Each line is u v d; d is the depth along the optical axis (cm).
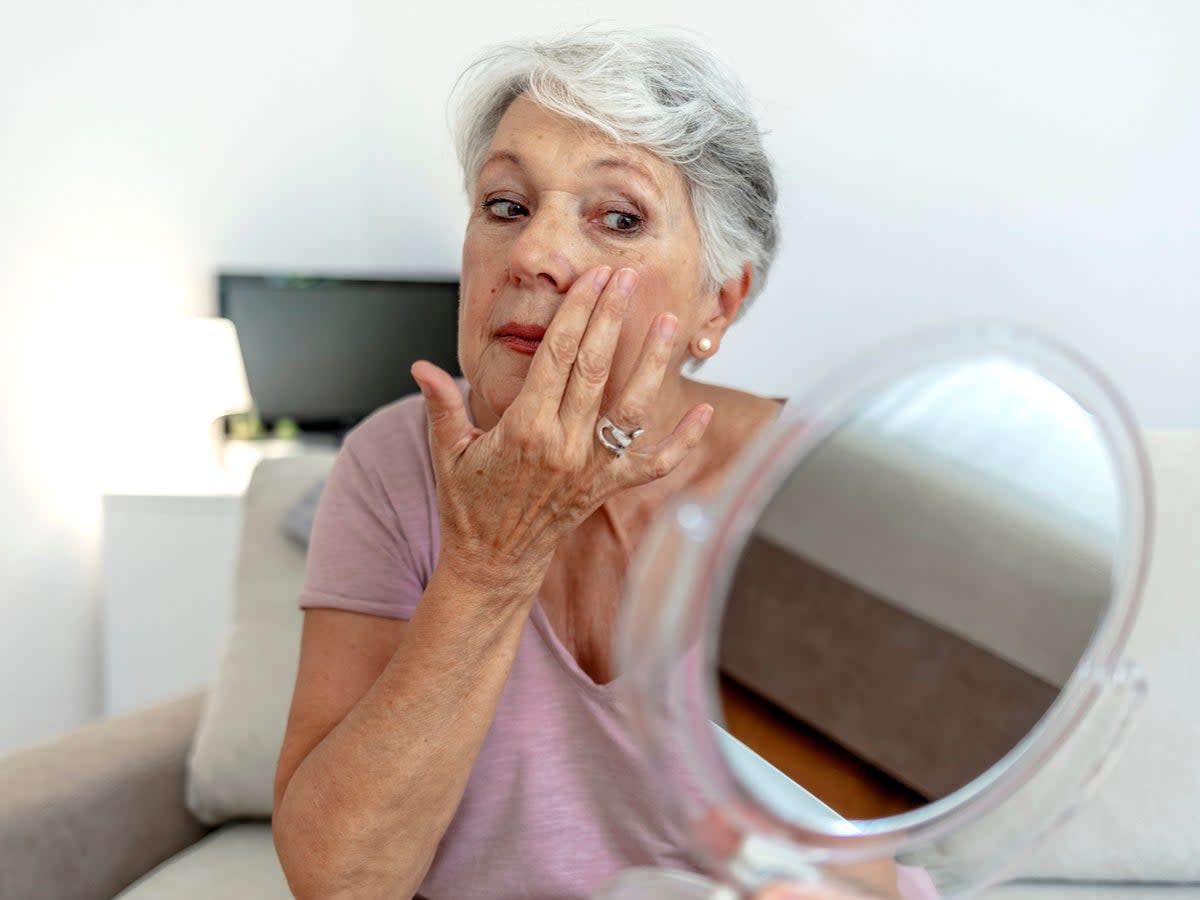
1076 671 56
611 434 78
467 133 102
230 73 319
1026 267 340
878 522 49
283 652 161
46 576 285
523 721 99
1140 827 136
